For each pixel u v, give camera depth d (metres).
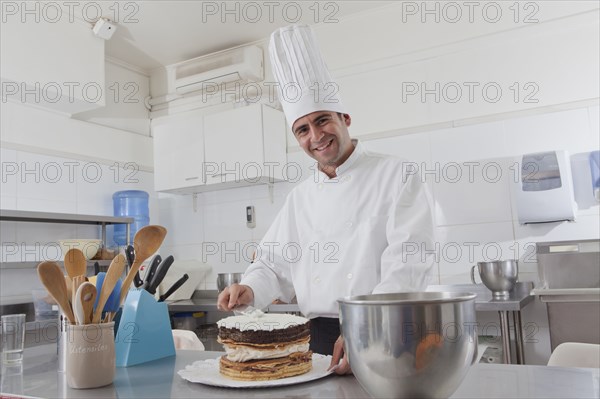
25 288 2.99
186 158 3.58
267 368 0.90
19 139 3.02
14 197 2.96
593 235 2.56
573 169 2.63
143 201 3.60
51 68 2.90
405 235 1.22
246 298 1.34
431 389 0.57
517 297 2.53
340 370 0.92
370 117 3.19
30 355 1.36
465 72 2.94
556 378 0.82
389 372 0.56
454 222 2.88
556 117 2.69
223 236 3.70
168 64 3.94
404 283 1.15
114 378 0.98
